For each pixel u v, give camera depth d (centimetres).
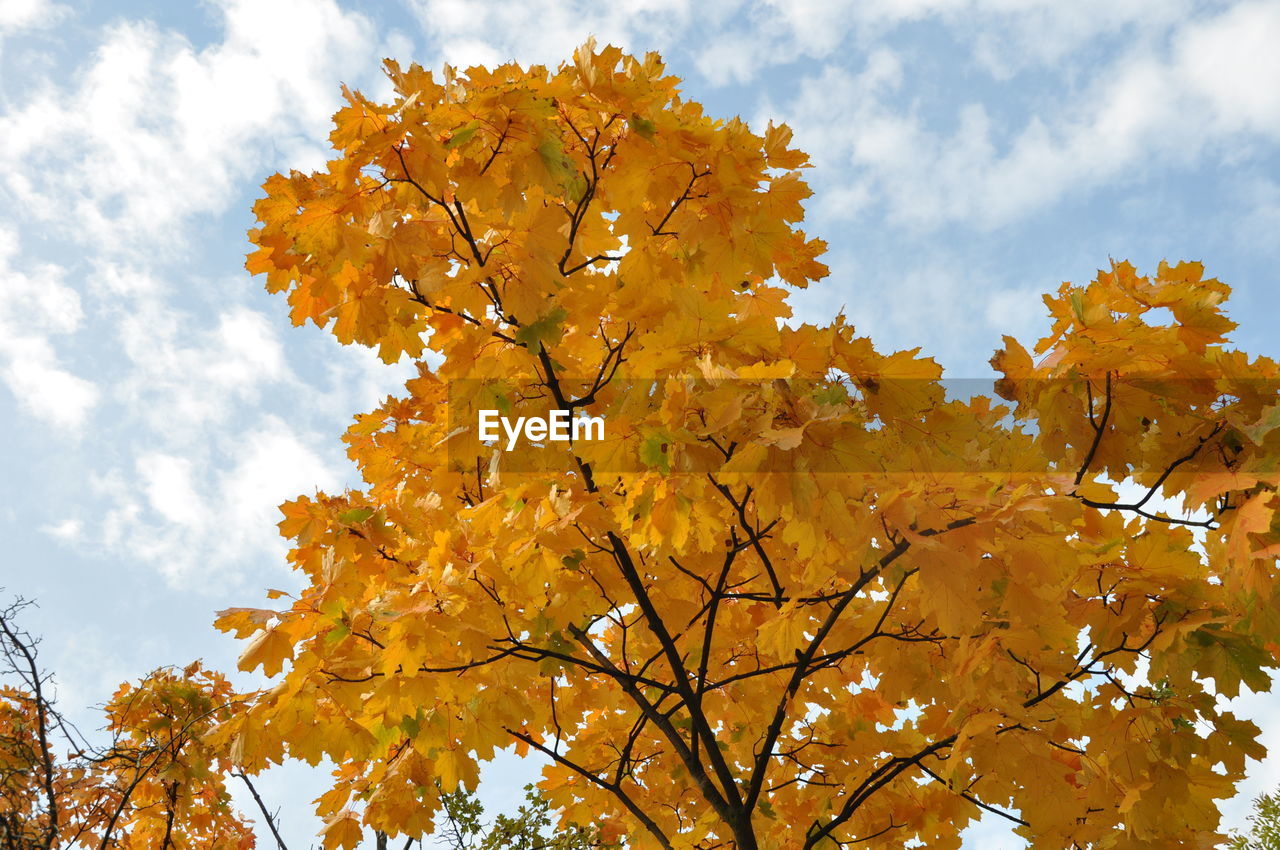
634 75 285
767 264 299
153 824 518
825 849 358
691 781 407
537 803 558
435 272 276
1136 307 235
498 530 305
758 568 363
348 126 240
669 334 237
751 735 397
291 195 246
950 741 317
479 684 344
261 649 279
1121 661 285
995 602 282
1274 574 222
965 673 281
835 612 313
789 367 216
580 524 293
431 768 371
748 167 276
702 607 370
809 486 218
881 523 230
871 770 367
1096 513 271
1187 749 277
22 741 434
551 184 253
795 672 333
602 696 413
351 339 274
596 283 307
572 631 384
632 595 345
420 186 252
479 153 249
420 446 368
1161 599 266
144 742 482
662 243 303
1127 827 284
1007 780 288
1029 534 235
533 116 242
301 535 316
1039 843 285
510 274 279
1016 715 284
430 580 287
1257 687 252
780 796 397
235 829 550
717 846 392
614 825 496
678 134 275
